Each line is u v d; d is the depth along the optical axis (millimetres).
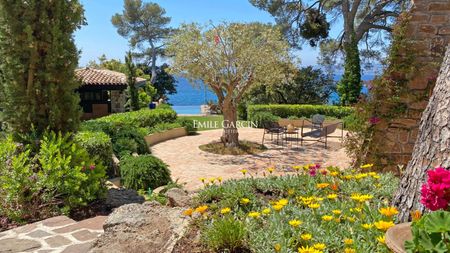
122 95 21578
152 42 39656
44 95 5023
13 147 4723
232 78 11891
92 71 20453
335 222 2133
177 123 15844
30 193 4484
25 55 4867
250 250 2088
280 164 9961
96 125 10195
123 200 5195
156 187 6348
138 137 10539
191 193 3691
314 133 12836
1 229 4059
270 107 18641
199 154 11453
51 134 4883
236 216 2576
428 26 5020
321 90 22594
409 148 5238
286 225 2203
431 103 2242
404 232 1566
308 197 2650
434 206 1496
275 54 11930
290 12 22234
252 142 13281
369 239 1890
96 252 2523
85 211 4762
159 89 39375
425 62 5066
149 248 2467
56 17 4957
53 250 3340
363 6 21609
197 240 2332
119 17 38406
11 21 4762
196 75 11766
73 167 4867
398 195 2340
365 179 3105
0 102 5051
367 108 5414
